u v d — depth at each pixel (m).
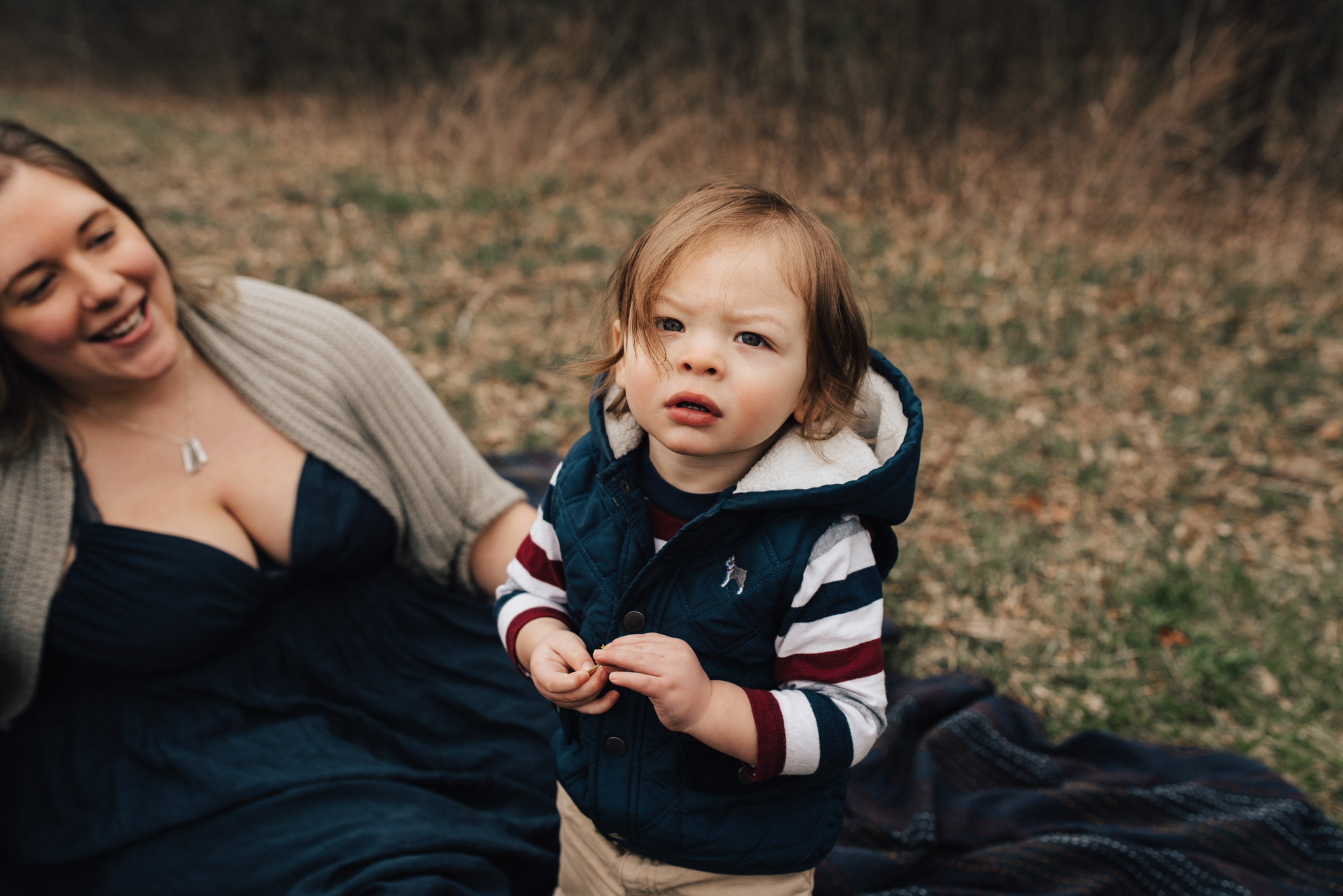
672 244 1.22
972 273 6.26
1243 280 6.30
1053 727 2.77
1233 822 2.24
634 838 1.42
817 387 1.28
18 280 1.66
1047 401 4.64
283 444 2.02
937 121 8.30
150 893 1.80
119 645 1.87
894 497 1.29
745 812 1.40
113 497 1.91
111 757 1.92
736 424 1.21
